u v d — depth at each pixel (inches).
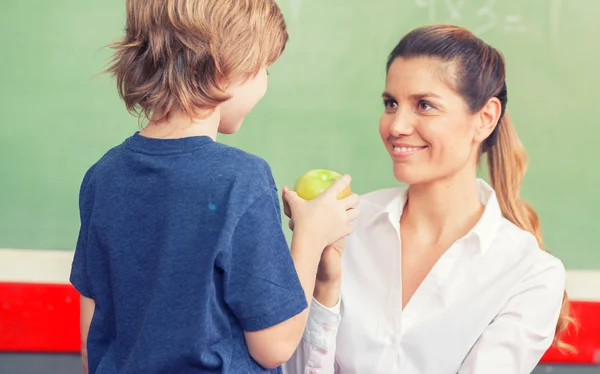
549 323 43.7
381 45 99.3
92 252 34.7
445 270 45.0
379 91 100.0
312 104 99.9
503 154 50.1
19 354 97.3
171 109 33.3
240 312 31.9
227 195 31.4
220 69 33.2
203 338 31.1
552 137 99.8
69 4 97.7
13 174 99.2
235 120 36.2
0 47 97.6
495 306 43.6
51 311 97.0
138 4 34.1
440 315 44.4
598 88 99.3
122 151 34.8
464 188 46.1
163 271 31.4
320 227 35.8
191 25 32.6
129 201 33.0
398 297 45.6
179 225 31.5
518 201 50.8
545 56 98.9
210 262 30.9
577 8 98.3
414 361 44.5
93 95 99.0
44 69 98.2
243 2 33.7
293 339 33.2
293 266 32.8
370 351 45.5
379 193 52.0
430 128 42.7
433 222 47.3
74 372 96.3
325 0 98.4
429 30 43.8
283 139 100.3
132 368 31.7
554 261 45.0
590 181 100.2
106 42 98.3
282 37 36.1
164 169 32.4
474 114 43.5
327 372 43.4
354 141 100.7
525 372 42.9
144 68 33.8
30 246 100.0
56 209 100.0
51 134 99.1
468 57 42.6
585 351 96.0
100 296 34.8
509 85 99.2
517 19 98.7
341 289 47.5
